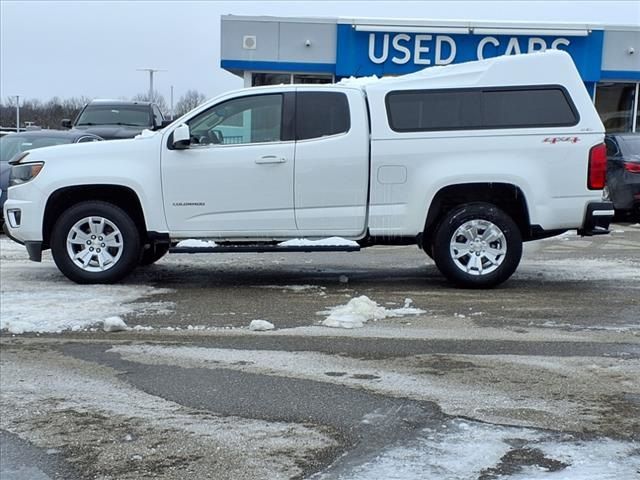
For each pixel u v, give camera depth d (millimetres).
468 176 7008
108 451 3521
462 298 6906
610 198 13641
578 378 4496
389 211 7148
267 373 4629
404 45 18297
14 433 3748
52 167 7238
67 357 5004
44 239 7375
